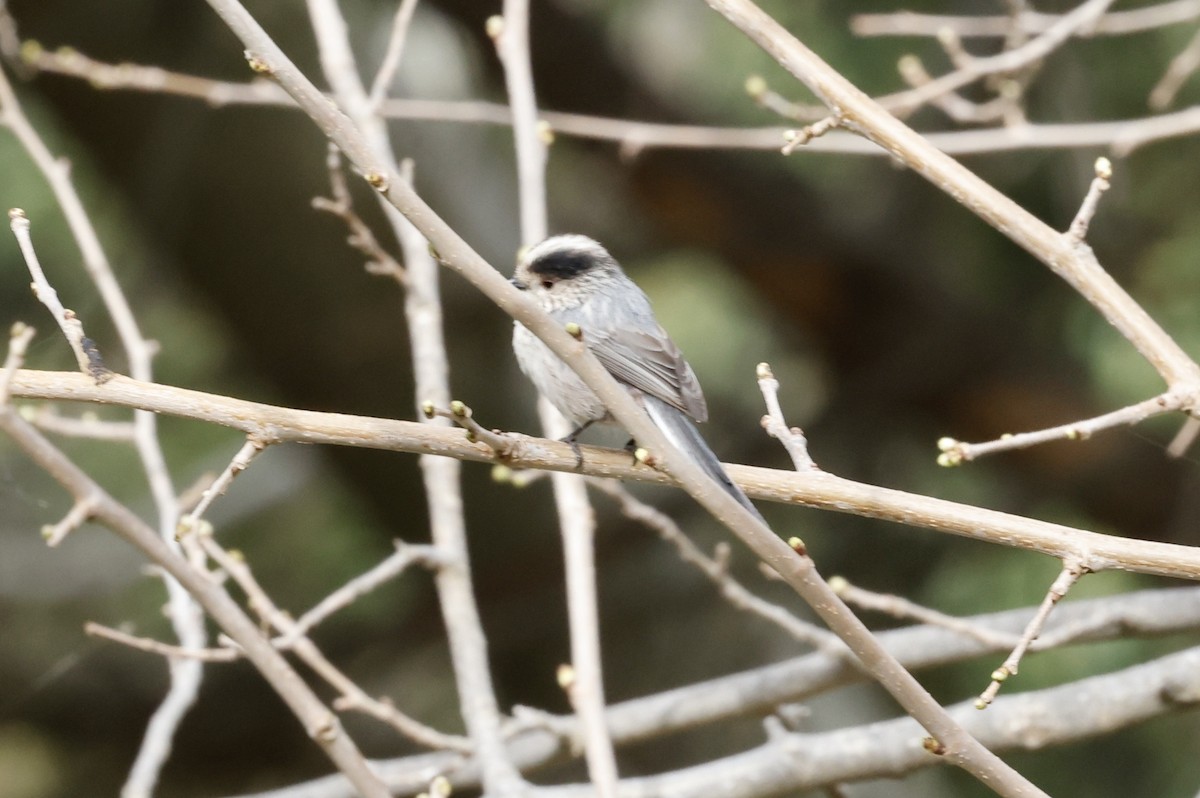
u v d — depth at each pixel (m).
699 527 14.18
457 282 13.09
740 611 14.09
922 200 13.30
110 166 12.72
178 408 5.24
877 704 14.23
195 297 13.33
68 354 13.07
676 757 13.50
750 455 14.59
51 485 14.14
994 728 7.70
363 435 5.41
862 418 13.77
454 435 5.54
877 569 13.19
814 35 12.69
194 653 6.73
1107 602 7.85
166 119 12.38
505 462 5.61
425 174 13.50
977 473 13.55
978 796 12.58
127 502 14.16
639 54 13.48
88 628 6.68
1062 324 13.02
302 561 14.18
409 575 14.02
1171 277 12.51
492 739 7.18
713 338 15.33
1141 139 8.26
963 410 13.39
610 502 13.61
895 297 13.30
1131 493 12.84
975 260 13.34
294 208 12.47
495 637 13.92
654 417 7.08
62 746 14.01
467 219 13.72
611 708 8.20
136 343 7.58
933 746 4.94
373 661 13.80
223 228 12.55
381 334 12.82
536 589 13.82
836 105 6.12
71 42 12.16
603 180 14.50
